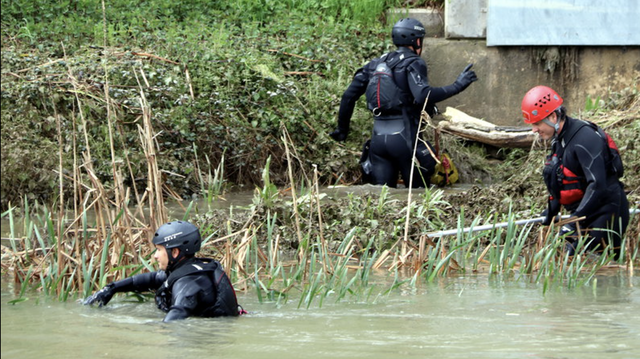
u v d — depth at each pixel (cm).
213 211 1678
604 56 2514
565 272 1309
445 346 845
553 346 841
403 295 1148
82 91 2228
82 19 2786
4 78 2273
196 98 2358
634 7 2458
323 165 2395
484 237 1580
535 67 2566
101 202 1339
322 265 1298
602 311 1030
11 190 1989
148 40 2609
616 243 1421
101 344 862
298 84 2525
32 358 809
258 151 2359
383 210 1672
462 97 2622
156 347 851
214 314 1002
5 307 1080
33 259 1298
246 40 2688
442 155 2234
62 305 1093
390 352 820
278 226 1591
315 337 891
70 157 2119
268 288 1168
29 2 2809
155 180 1256
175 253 1035
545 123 1402
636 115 2159
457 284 1233
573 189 1408
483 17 2594
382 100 2173
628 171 1895
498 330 923
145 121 1267
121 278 1204
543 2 2512
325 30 2766
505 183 1981
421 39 2184
